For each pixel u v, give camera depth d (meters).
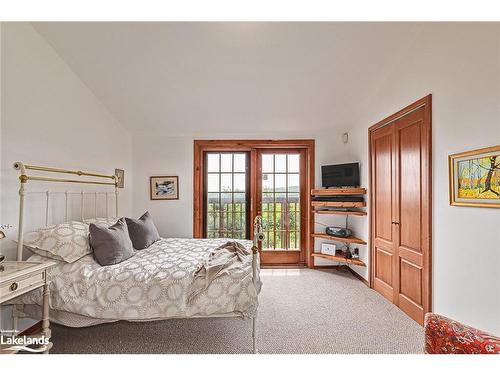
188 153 4.19
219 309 1.88
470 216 1.83
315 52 2.55
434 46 2.18
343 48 2.50
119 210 3.81
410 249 2.55
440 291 2.14
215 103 3.42
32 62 2.31
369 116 3.40
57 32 2.36
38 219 2.38
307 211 4.28
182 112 3.61
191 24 2.27
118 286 1.89
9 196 2.10
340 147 4.18
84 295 1.86
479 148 1.76
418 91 2.40
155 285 1.90
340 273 3.91
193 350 2.00
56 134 2.60
